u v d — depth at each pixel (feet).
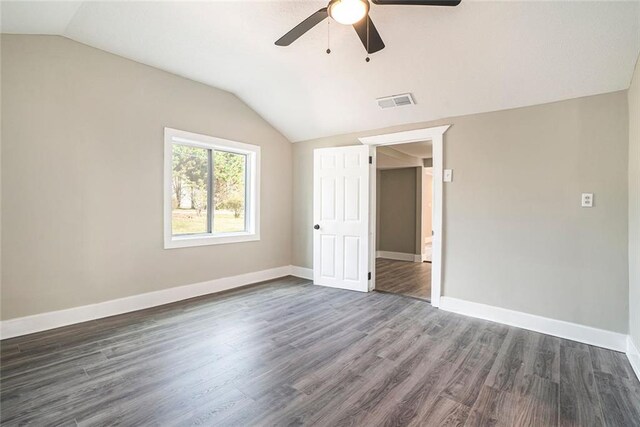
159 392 6.25
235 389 6.40
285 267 16.67
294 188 16.79
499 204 10.52
